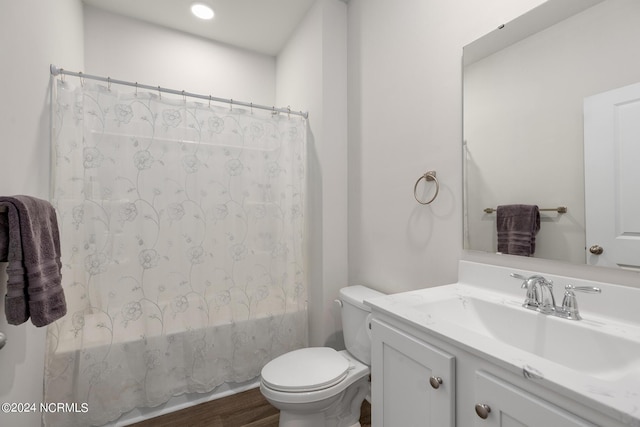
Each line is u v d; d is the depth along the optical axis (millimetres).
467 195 1242
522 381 601
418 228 1485
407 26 1550
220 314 1850
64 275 1501
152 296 1662
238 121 1917
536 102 1015
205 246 1807
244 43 2578
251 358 1933
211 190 1830
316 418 1386
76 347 1511
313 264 2100
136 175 1644
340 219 2029
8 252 940
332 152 1998
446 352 766
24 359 1177
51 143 1488
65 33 1687
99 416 1528
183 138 1758
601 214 866
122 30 2203
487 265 1157
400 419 921
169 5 2107
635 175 799
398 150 1607
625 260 822
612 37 840
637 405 468
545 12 992
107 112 1596
